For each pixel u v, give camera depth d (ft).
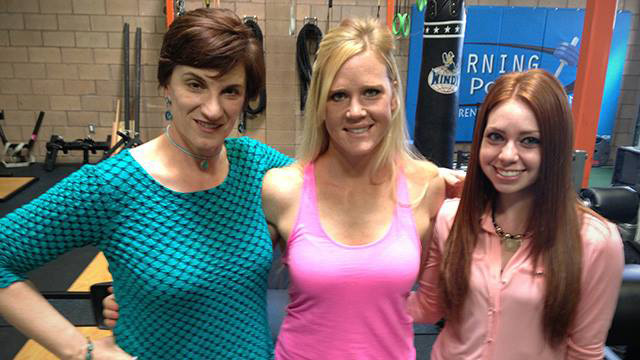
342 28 3.84
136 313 3.63
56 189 3.42
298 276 3.98
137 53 18.98
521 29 19.15
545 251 3.81
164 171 3.64
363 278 3.88
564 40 19.29
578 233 3.77
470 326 4.14
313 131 4.23
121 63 20.11
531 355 3.95
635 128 20.63
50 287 11.20
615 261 3.75
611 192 10.59
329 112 3.92
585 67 12.00
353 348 3.99
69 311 9.84
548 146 3.66
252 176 4.15
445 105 10.16
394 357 4.13
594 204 10.56
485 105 3.89
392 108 4.13
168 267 3.52
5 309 3.37
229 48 3.30
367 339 4.00
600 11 11.59
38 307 3.45
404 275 3.95
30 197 17.15
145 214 3.54
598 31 11.71
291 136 18.03
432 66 10.09
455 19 9.73
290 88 17.74
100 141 20.79
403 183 4.32
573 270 3.71
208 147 3.58
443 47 9.91
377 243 4.00
